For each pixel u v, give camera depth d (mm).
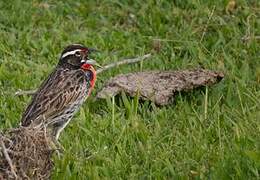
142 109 13398
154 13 16156
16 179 10953
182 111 13266
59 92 12523
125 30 16031
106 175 11758
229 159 11594
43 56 15242
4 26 16047
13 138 11180
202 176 11477
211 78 13805
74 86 12633
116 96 13656
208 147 12180
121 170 11812
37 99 12477
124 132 12664
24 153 11102
